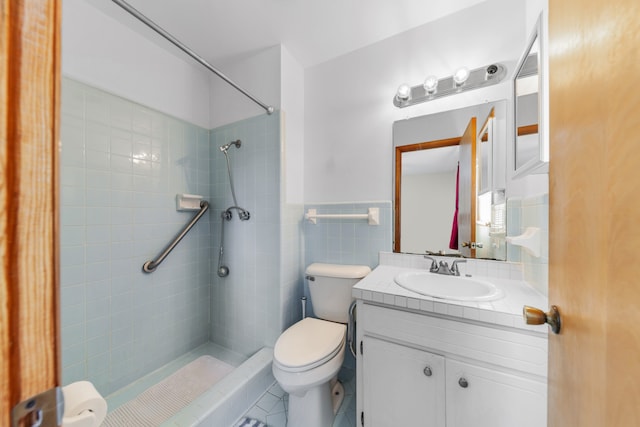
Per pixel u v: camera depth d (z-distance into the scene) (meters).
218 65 1.78
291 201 1.67
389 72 1.50
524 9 1.17
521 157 0.94
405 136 1.46
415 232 1.44
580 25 0.42
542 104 0.72
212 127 1.87
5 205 0.23
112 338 1.33
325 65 1.71
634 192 0.29
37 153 0.24
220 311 1.84
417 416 0.93
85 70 1.22
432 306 0.89
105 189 1.30
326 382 1.16
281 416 1.26
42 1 0.25
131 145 1.41
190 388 1.41
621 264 0.31
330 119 1.69
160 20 1.37
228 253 1.80
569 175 0.45
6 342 0.23
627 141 0.30
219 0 1.24
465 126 1.31
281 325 1.58
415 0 1.24
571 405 0.43
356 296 1.03
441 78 1.31
